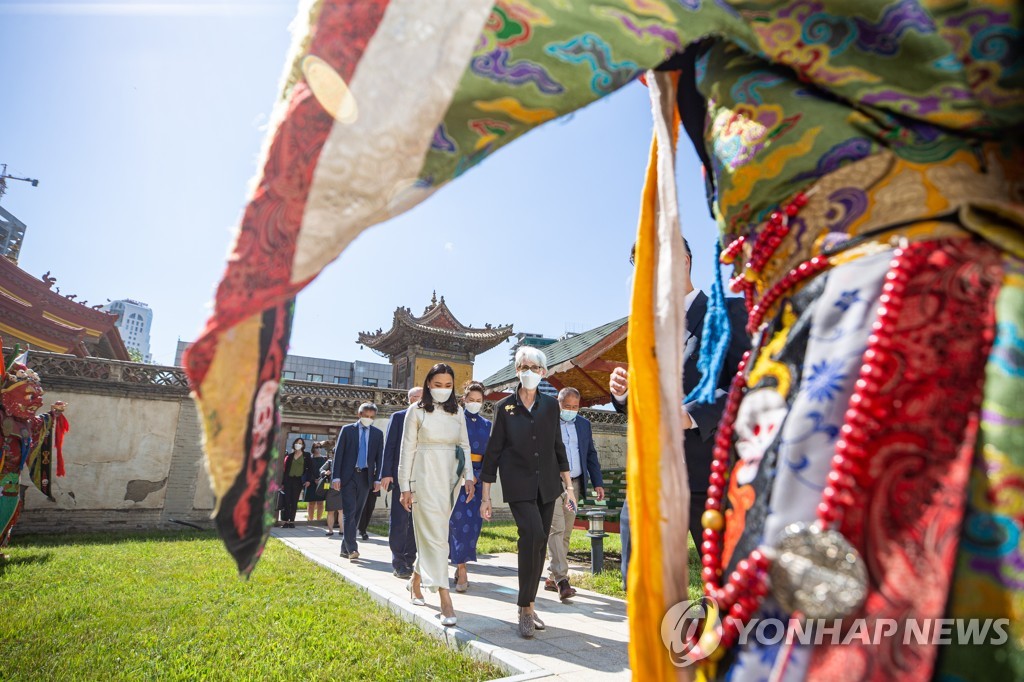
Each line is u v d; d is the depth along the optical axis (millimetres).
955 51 687
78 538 11000
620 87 815
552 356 11422
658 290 966
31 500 13508
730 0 753
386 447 6652
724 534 730
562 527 5457
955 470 551
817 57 742
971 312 610
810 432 633
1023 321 582
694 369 2148
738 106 837
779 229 767
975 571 516
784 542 588
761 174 796
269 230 740
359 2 792
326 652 3312
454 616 3920
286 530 13594
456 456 4902
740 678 588
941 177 688
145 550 8328
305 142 767
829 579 552
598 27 775
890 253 671
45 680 2773
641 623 841
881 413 593
